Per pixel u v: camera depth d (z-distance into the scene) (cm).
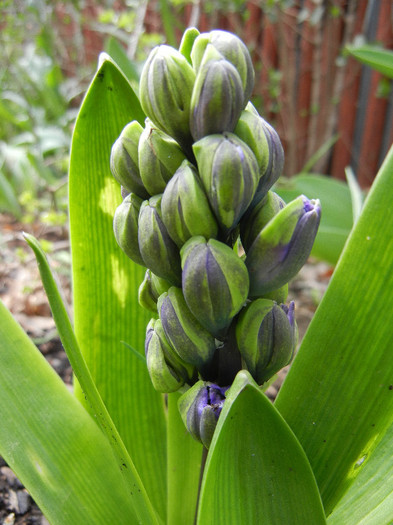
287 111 69
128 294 20
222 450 12
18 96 77
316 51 64
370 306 13
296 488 13
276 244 12
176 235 12
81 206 19
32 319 40
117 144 13
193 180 12
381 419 14
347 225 38
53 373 17
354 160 66
